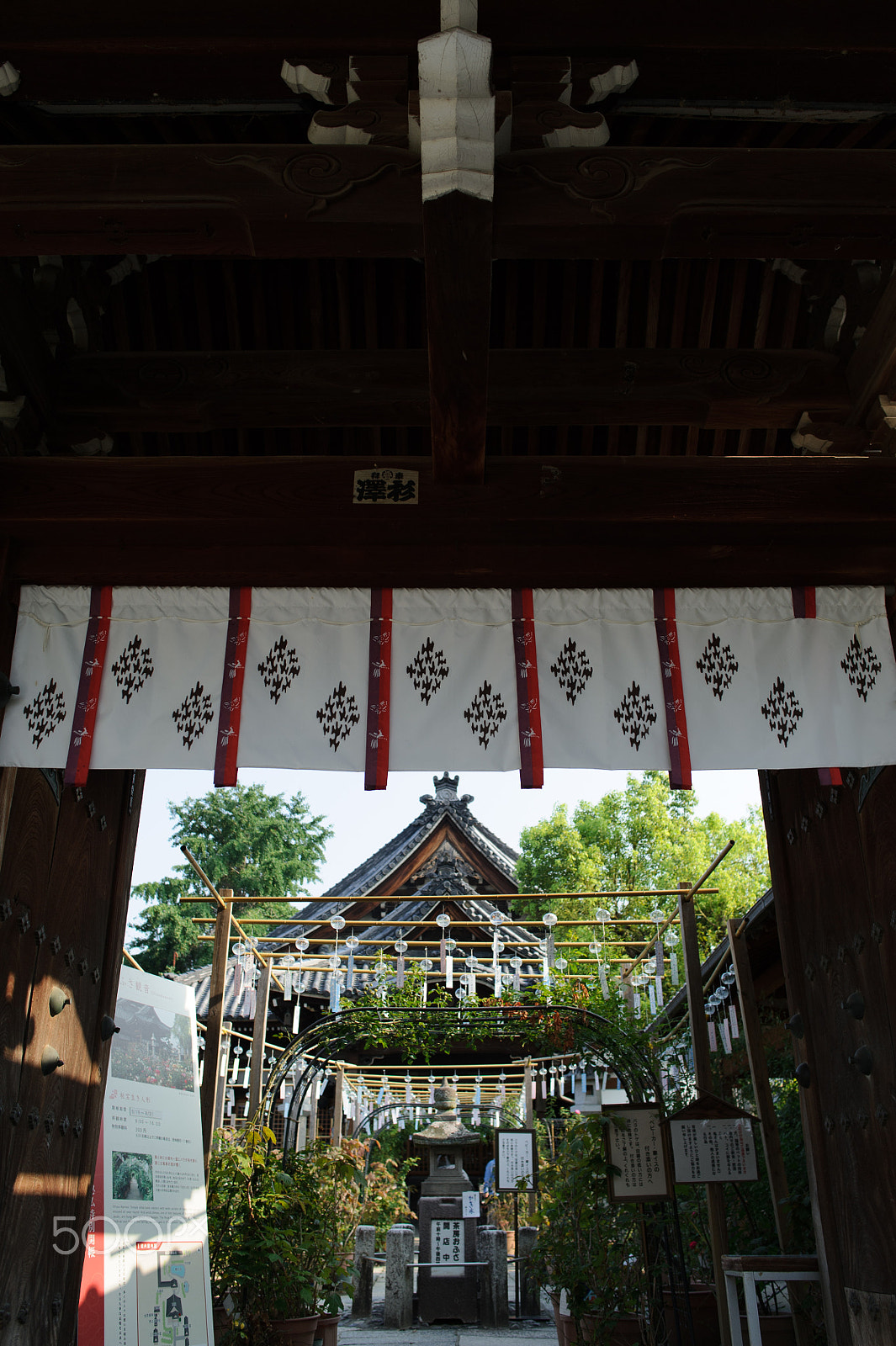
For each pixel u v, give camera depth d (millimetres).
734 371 4426
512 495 4008
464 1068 15805
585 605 4051
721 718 3883
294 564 4051
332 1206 8852
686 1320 6836
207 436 4887
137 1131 5383
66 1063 3941
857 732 3857
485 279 2967
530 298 4762
